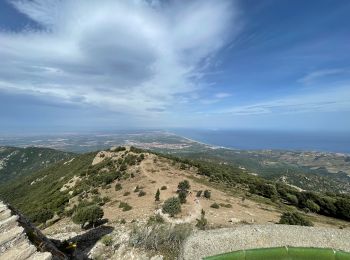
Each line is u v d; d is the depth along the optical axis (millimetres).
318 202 56000
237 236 15508
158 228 20422
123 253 17375
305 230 15766
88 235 23203
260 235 15492
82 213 29062
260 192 67625
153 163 77562
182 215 28766
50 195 75688
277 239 15320
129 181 60094
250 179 86125
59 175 110875
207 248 15023
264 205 46875
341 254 14391
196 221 26875
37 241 12891
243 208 37250
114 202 42062
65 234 24562
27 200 87562
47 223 39031
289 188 76812
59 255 13766
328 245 14859
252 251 14578
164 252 16812
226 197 45844
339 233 15414
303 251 14586
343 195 66875
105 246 19297
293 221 27578
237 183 79312
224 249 14906
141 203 39156
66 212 43156
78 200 53000
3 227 11453
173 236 18344
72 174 94562
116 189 54156
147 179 58281
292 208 53375
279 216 35250
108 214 34125
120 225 26891
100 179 66000
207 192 42031
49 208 51969
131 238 18891
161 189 47906
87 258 17594
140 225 25203
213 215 30016
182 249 15414
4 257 10250
